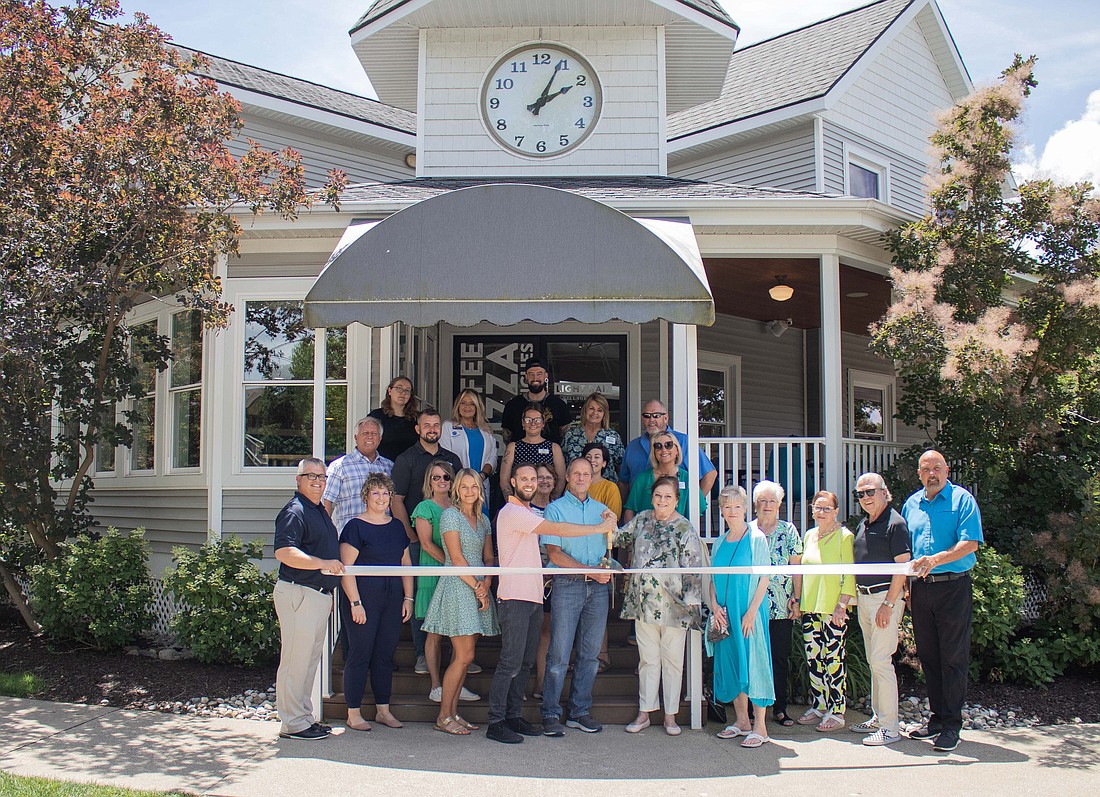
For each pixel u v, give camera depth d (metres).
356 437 7.16
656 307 6.48
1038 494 8.92
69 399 9.13
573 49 11.27
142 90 8.59
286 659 6.15
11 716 6.77
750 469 8.66
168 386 10.41
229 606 7.95
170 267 8.68
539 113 11.25
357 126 16.22
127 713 6.88
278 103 15.29
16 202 8.27
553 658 6.38
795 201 8.52
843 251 9.25
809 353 15.11
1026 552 8.28
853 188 14.95
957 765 5.82
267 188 8.54
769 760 5.90
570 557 6.40
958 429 8.90
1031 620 8.94
